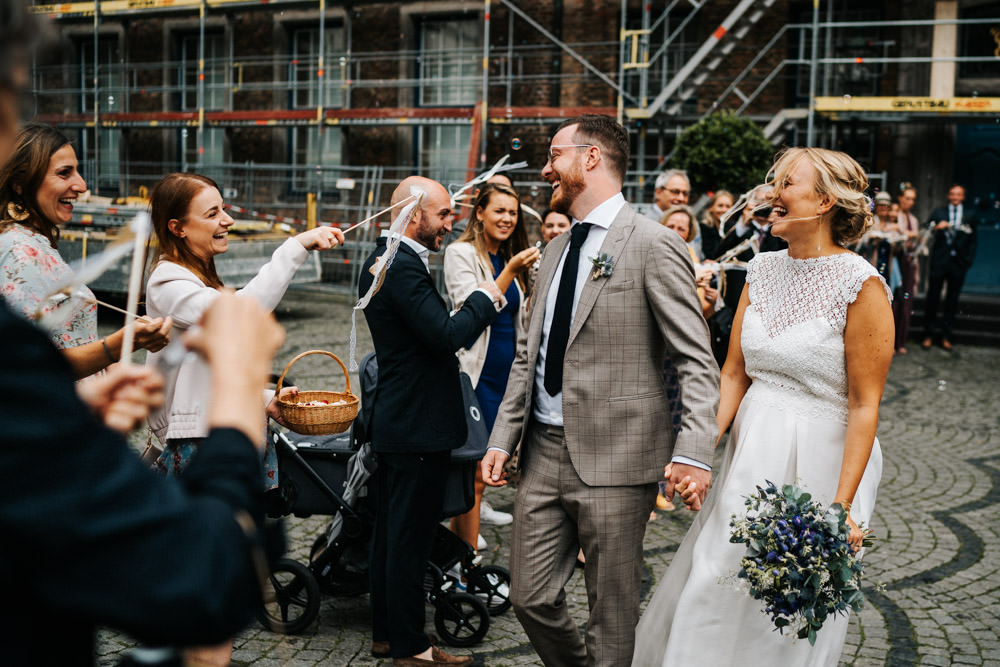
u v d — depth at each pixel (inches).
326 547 154.4
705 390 103.2
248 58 692.7
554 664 114.6
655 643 114.7
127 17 719.1
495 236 179.0
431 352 130.4
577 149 110.5
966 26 515.5
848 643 153.3
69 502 30.7
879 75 533.6
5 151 33.4
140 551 31.5
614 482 106.6
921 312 491.2
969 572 185.2
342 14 651.5
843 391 106.7
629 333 107.3
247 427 38.6
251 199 681.0
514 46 602.9
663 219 238.5
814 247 107.9
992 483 245.1
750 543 97.1
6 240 103.6
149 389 45.6
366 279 134.6
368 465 144.2
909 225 449.1
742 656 106.4
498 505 223.3
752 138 436.5
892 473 253.6
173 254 113.5
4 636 32.8
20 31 32.4
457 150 634.2
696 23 563.5
